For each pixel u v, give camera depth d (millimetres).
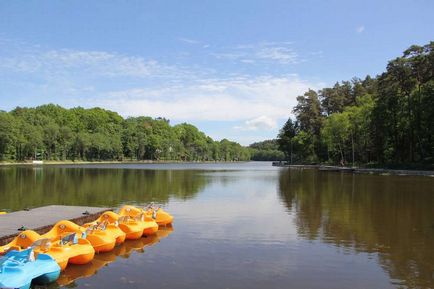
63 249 13273
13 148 107188
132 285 11828
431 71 68688
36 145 111938
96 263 13953
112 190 37375
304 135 122000
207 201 30047
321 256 14828
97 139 133500
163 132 182000
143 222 17953
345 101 119250
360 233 18641
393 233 18672
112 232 15977
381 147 82938
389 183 45719
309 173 74062
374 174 65312
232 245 16359
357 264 13898
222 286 11750
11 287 10422
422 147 70812
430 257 14773
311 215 23641
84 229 15203
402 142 78000
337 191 37469
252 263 13930
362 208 26391
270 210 25531
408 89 72688
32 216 19156
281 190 38906
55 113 148875
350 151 100812
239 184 46625
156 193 35375
